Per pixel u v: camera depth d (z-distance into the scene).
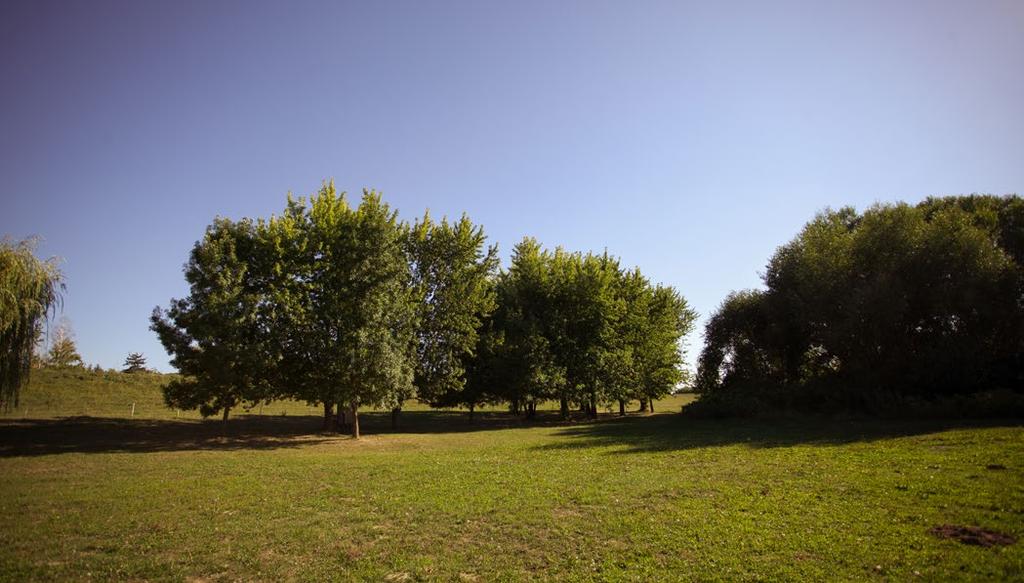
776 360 45.56
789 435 26.98
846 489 13.98
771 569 9.01
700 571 9.09
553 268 54.44
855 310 32.81
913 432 23.80
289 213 36.44
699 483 15.85
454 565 9.84
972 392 29.95
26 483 17.89
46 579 9.34
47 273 27.88
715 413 42.19
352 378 33.72
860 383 34.50
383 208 36.91
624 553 10.18
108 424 38.31
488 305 46.78
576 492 15.27
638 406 81.75
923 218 35.38
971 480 13.89
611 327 53.69
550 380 49.03
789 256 40.97
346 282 34.31
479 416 62.88
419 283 44.06
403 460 23.41
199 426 40.72
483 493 15.55
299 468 21.11
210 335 31.12
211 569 9.82
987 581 8.04
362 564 9.97
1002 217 35.28
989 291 29.89
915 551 9.43
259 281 34.72
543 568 9.62
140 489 16.77
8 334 26.09
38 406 46.31
